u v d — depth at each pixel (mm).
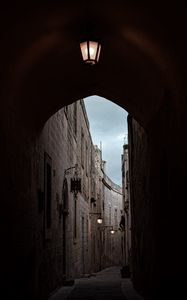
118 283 14188
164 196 7332
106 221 37844
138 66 7137
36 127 8891
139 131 11148
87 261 22688
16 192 6914
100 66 7957
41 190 9398
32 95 7719
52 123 11266
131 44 6477
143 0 5008
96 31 6246
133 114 9953
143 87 7848
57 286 11695
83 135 21891
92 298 9977
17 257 6875
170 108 6352
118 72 8023
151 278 8773
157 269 7930
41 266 9164
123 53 7004
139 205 11523
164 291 7086
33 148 8570
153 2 4910
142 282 10414
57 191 12203
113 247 41750
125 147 24922
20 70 6508
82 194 20797
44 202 9688
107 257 37094
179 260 5801
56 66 7441
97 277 19219
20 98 7109
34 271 8328
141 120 9648
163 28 5266
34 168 8625
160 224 7586
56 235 11750
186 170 5273
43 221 9570
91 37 5957
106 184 37969
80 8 5582
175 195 6039
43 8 5418
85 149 23094
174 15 4797
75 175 17688
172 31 5105
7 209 6285
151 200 8766
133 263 13273
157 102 7531
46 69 7328
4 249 6055
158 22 5246
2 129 6055
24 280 7379
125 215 25203
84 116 22438
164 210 7199
